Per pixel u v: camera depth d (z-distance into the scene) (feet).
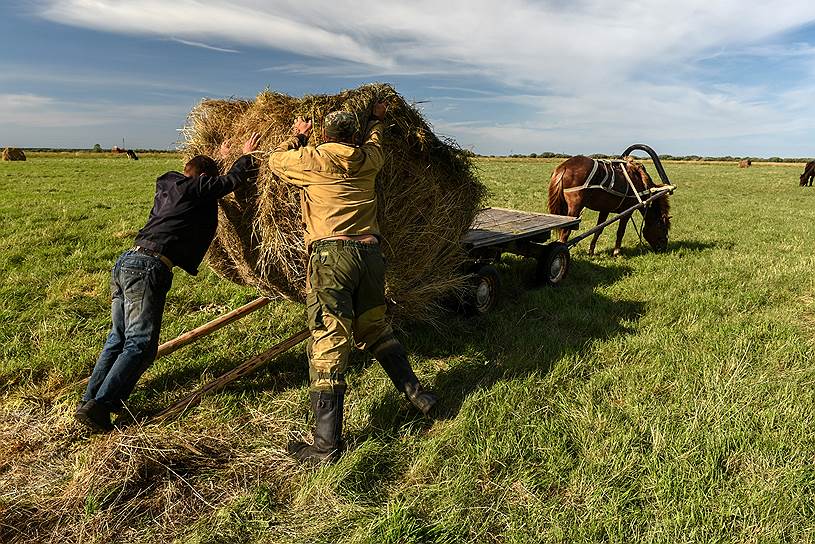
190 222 11.40
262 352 14.14
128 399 12.10
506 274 23.26
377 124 11.49
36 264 23.22
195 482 9.58
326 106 11.69
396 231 12.87
